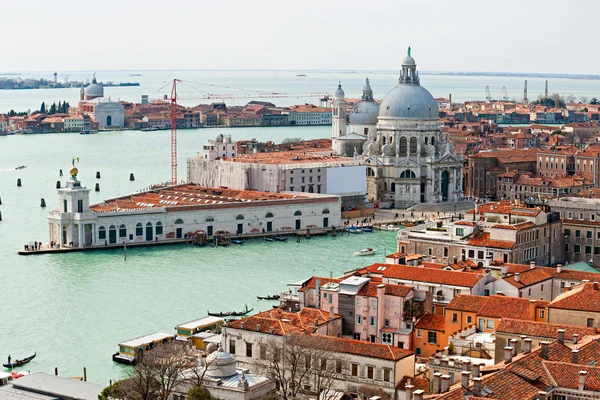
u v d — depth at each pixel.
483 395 164.00
